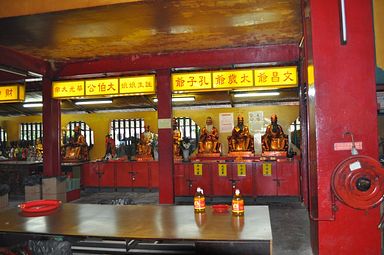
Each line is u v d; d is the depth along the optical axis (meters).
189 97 10.59
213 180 9.01
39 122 13.07
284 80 7.71
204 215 3.75
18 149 12.53
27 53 7.91
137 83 8.33
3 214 3.99
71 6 5.17
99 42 7.19
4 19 5.59
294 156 9.64
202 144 10.61
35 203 4.30
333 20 4.07
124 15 5.63
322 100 4.09
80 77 8.78
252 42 7.55
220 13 5.73
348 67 4.04
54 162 8.84
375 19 4.51
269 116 11.12
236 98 10.76
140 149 11.23
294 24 6.39
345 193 3.71
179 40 7.23
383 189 3.66
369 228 4.02
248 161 9.06
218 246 2.95
